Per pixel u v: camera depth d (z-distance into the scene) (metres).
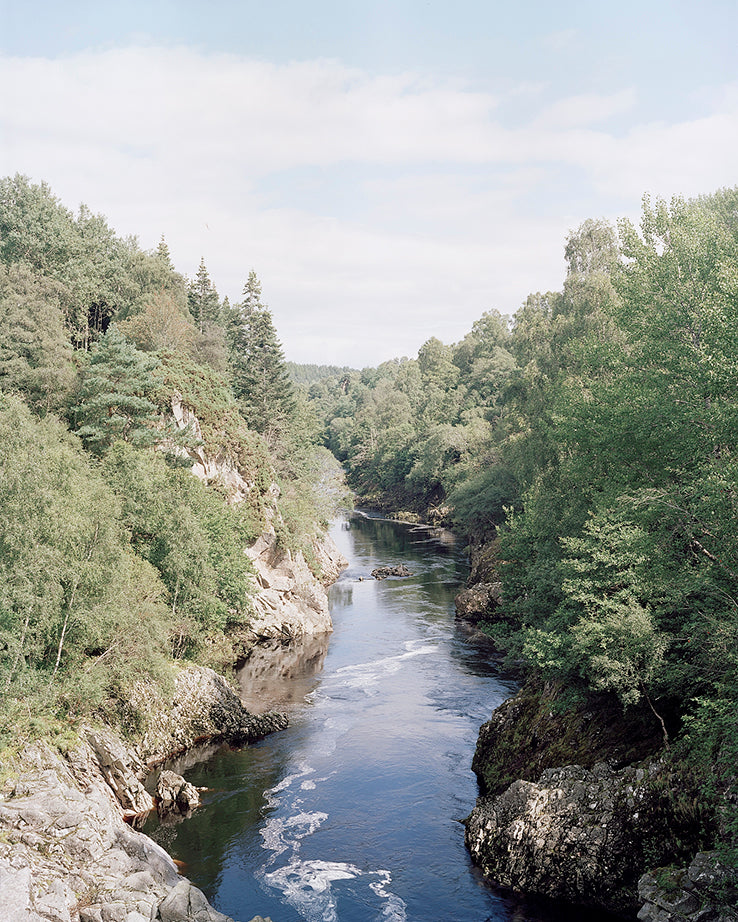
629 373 33.00
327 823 30.98
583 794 25.83
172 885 25.47
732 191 55.50
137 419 56.50
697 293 28.95
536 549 41.78
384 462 175.25
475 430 135.25
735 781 21.55
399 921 23.95
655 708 27.56
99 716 34.97
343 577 89.94
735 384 25.27
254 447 73.38
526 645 31.75
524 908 24.61
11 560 30.95
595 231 74.00
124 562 36.28
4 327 58.56
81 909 22.28
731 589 23.22
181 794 32.84
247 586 57.84
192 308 109.44
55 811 25.80
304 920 24.12
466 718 42.81
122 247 98.00
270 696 47.75
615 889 23.28
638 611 25.69
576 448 38.91
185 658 46.88
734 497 22.12
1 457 32.09
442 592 79.25
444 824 30.70
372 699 46.69
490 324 195.75
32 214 77.06
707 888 20.38
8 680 29.48
